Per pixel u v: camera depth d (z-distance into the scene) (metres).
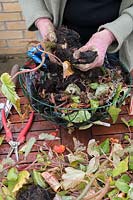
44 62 1.02
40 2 1.17
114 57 1.15
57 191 0.85
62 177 0.86
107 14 1.15
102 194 0.81
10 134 1.04
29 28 1.15
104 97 1.00
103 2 1.12
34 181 0.87
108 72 1.05
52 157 0.95
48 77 1.02
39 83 1.03
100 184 0.87
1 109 1.12
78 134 1.05
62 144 1.02
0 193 0.84
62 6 1.12
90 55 0.93
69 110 0.97
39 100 1.00
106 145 0.96
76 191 0.86
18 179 0.85
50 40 0.97
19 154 0.99
